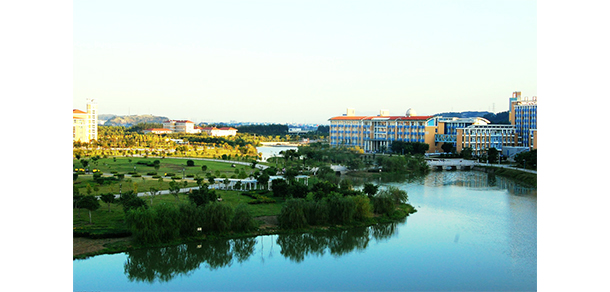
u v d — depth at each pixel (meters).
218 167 171.88
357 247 78.19
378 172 175.50
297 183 106.19
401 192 106.00
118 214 86.94
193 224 77.69
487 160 197.88
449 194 124.69
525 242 79.81
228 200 102.12
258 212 92.75
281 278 64.94
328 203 89.62
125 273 65.50
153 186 119.00
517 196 121.44
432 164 190.75
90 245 71.75
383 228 88.94
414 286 62.03
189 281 64.44
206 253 75.06
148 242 73.38
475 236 83.31
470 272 66.69
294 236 82.62
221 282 63.97
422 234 84.94
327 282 63.56
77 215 85.44
